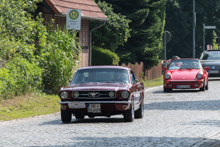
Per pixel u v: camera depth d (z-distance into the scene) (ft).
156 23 272.51
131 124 88.63
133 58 264.11
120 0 259.80
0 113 104.53
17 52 136.87
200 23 467.52
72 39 150.30
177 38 447.42
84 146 63.36
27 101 122.52
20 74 127.03
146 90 188.55
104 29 235.81
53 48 144.05
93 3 211.41
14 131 80.33
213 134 74.54
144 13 257.14
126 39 243.19
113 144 64.85
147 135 73.36
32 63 135.54
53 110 117.39
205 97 149.89
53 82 143.13
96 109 90.38
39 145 64.44
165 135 73.36
